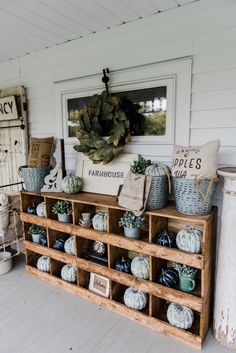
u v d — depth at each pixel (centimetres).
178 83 184
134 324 189
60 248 230
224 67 168
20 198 246
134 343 171
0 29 207
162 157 199
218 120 175
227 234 159
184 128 187
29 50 253
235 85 166
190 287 168
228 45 165
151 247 175
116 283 204
